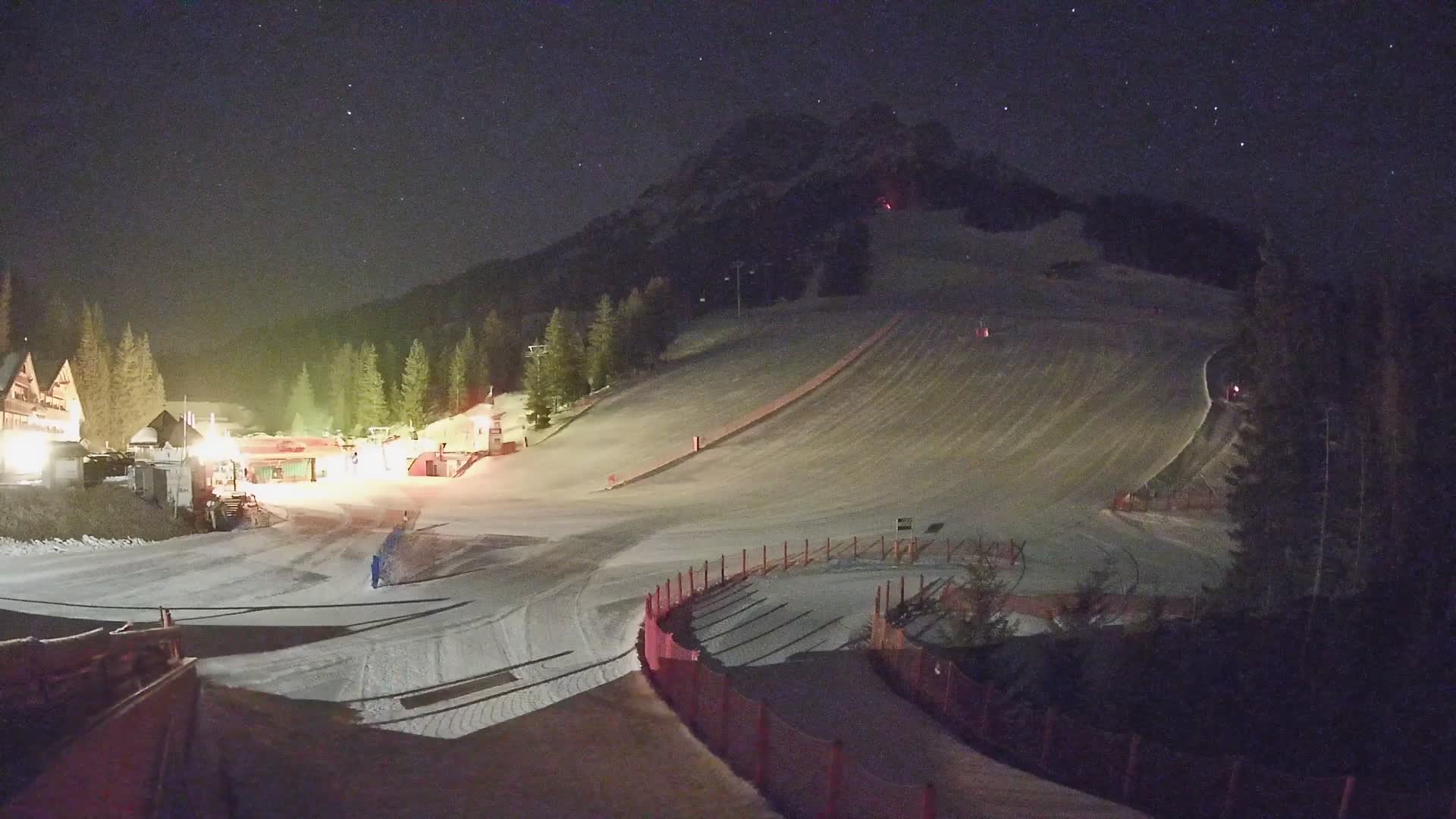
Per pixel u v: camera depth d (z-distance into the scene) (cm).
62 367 6925
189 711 1040
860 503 5606
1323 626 2623
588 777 1202
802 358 9750
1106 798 1485
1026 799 1360
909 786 1235
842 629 2905
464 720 1552
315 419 11875
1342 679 2444
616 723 1553
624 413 8912
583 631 2608
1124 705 2386
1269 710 2389
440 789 1079
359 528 4884
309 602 2981
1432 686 2386
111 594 3028
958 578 3694
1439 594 2675
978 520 5006
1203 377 7700
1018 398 7738
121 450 7531
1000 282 15312
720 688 1546
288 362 15588
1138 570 3881
